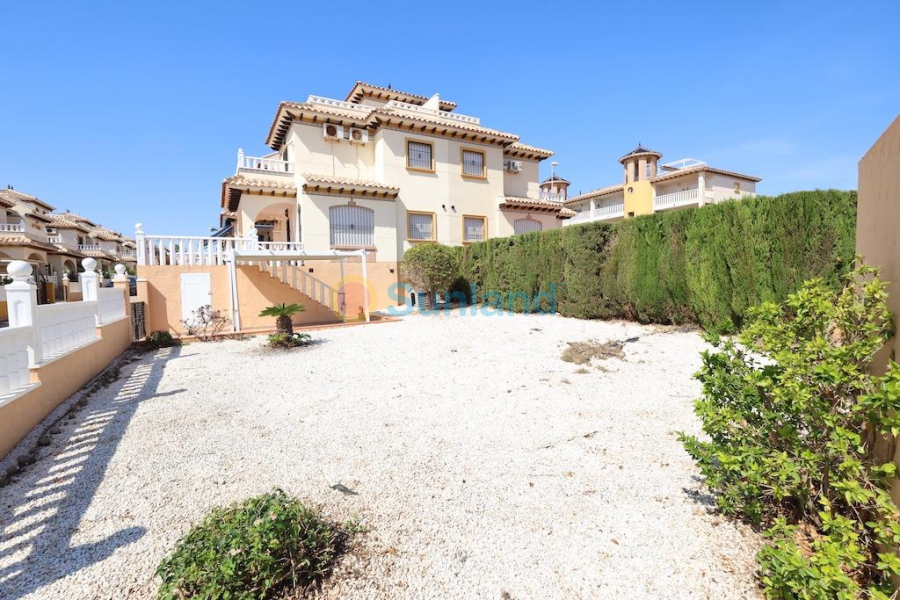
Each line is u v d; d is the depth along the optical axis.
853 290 2.73
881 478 2.27
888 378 2.12
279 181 18.75
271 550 2.41
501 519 3.12
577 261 13.21
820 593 1.86
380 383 6.88
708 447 2.93
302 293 15.37
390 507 3.28
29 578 2.56
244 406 5.80
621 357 8.00
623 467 3.89
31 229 40.66
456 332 11.90
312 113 18.31
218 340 11.69
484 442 4.49
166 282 12.89
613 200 39.75
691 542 2.82
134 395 6.38
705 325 9.77
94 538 2.94
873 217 3.10
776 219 8.20
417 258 16.77
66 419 5.27
